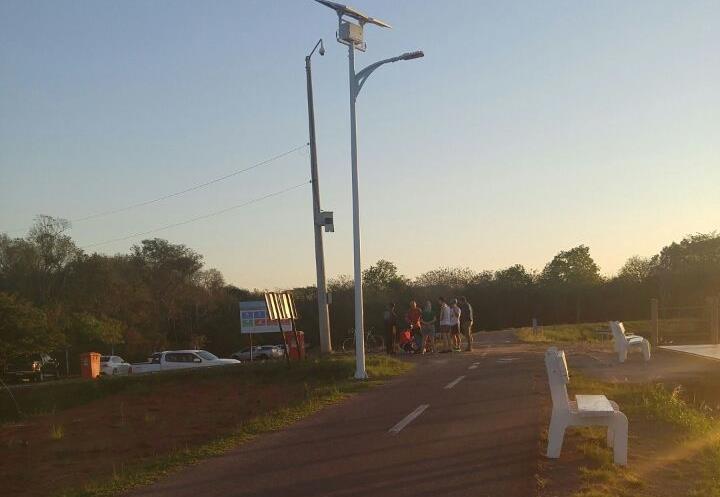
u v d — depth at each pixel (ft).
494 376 60.70
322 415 43.50
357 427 38.78
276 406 50.01
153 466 31.86
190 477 29.32
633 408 43.88
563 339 127.44
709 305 90.99
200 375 78.02
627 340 74.13
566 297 210.38
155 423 49.80
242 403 56.80
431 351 90.89
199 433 42.78
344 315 202.80
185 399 64.95
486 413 41.83
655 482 28.02
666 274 197.06
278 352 175.01
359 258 62.39
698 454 32.53
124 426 49.96
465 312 90.17
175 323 237.25
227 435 38.40
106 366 163.22
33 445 44.29
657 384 54.34
